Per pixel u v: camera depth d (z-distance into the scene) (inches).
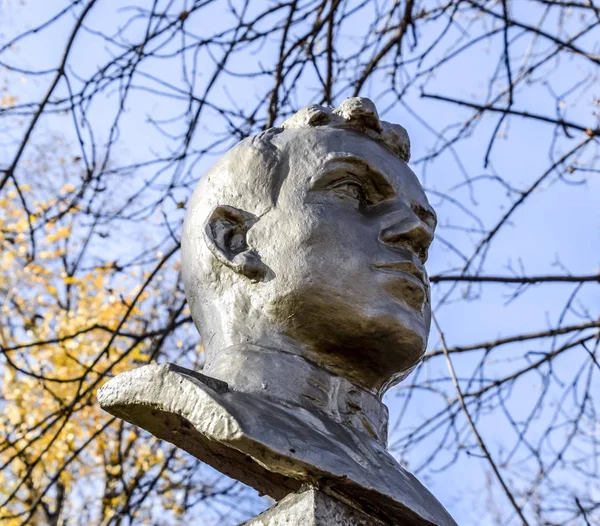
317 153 161.9
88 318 366.6
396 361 154.6
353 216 157.6
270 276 154.1
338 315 150.9
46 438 343.9
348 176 160.6
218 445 156.0
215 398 139.3
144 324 364.2
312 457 137.9
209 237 158.9
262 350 151.8
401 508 141.1
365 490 139.3
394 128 171.3
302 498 140.3
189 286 164.4
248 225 159.3
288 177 160.4
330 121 167.9
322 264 152.3
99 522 341.7
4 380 370.9
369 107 167.5
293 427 141.0
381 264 153.3
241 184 162.4
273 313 153.1
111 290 266.1
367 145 165.5
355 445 146.3
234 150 167.5
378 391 158.2
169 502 342.0
